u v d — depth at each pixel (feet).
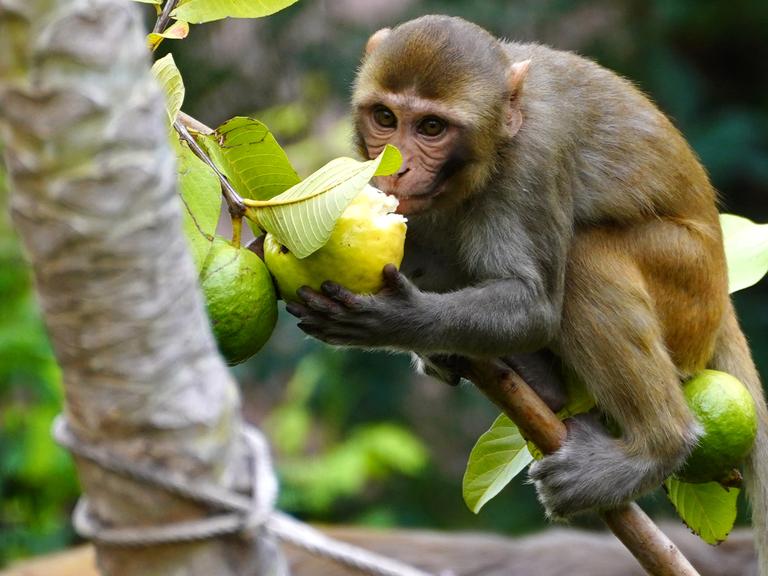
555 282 29.30
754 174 77.66
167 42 75.66
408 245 30.99
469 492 25.62
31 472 55.93
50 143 13.12
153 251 13.84
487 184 29.25
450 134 27.99
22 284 55.52
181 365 14.23
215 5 20.53
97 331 13.82
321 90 76.43
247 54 78.13
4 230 54.19
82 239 13.43
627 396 29.73
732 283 27.12
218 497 14.37
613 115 31.45
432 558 48.39
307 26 78.18
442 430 79.97
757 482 30.42
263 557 14.96
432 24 28.78
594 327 30.30
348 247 20.13
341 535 49.55
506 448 25.72
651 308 30.83
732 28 85.66
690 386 25.89
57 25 12.91
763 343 75.05
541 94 30.30
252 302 19.07
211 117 77.87
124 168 13.48
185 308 14.30
